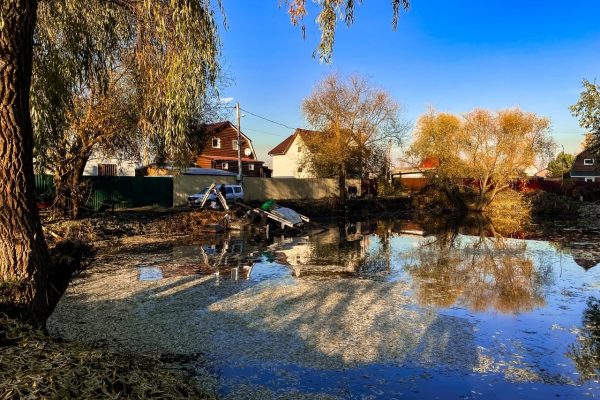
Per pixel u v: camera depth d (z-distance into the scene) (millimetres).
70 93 7957
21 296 4012
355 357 5793
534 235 20922
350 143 31922
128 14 7406
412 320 7418
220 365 5438
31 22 4371
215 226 21188
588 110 15469
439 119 36156
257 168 51750
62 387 2258
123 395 2400
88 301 8164
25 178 4211
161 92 6617
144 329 6652
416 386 5031
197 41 6141
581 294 9430
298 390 4836
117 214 21203
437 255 14727
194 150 21891
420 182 49094
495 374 5398
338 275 11109
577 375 5406
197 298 8500
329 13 5406
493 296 9164
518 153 33438
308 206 31828
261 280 10312
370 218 30875
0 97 4094
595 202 37125
